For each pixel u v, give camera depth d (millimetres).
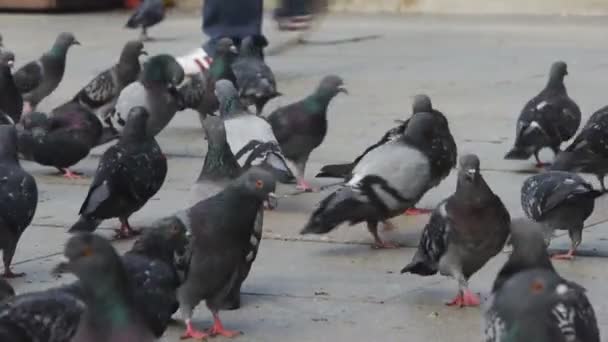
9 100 17719
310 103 15430
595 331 7891
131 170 13008
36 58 26422
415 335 10547
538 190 12188
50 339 8297
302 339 10477
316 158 17188
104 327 7746
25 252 13023
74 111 16594
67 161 16516
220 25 22484
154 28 32969
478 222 10695
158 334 9453
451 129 19000
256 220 10547
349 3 36781
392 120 19688
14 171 12109
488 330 7879
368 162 12625
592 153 14609
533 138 16094
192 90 18375
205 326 10797
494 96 21797
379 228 13836
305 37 28922
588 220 14016
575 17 34281
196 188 12070
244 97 18422
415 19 34781
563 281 7738
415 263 11266
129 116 13242
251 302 11438
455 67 25312
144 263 9445
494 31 31609
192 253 9984
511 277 7898
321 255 12930
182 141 18594
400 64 25844
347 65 25703
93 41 29938
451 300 11422
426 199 14984
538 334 7512
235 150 13734
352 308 11266
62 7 36250
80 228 12930
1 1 36031
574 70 24531
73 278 12039
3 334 8102
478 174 10734
